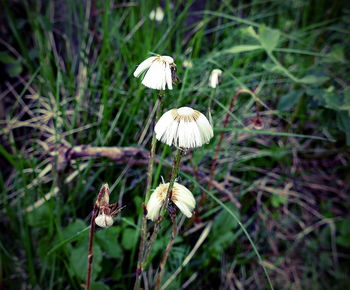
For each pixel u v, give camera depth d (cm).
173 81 14
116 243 22
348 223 30
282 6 40
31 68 30
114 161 25
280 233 30
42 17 30
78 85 30
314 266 29
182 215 24
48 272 23
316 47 37
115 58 31
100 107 29
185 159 27
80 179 25
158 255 24
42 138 29
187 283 24
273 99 34
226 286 26
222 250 25
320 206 31
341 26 39
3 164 28
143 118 29
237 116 31
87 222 25
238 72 33
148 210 15
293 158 33
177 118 13
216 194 28
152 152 15
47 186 26
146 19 30
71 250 22
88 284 16
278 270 28
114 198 25
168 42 29
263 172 31
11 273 23
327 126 32
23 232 24
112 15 32
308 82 27
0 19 30
